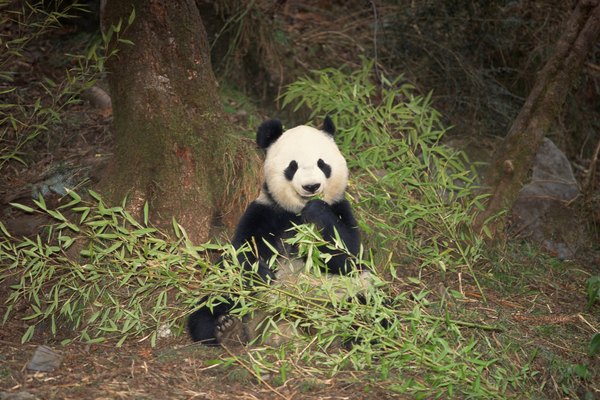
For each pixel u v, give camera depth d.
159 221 7.11
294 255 6.62
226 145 7.58
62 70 10.29
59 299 6.84
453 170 9.73
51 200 8.02
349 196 7.78
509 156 8.94
